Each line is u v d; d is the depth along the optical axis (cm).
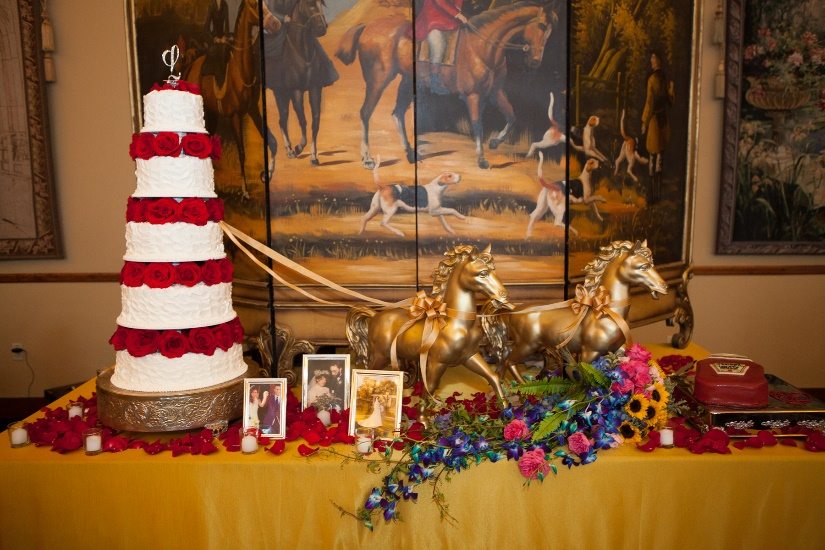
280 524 190
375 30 254
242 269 268
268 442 198
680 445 194
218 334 204
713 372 208
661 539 189
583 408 195
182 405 195
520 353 235
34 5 393
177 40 267
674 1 283
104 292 426
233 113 261
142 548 190
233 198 268
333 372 220
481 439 185
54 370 432
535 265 270
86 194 418
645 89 278
